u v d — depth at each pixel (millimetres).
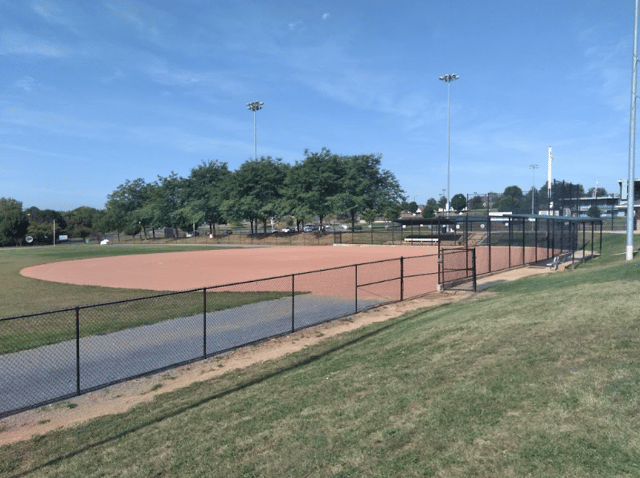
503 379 5758
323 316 15234
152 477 5270
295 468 4766
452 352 7539
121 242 88312
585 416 4426
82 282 26391
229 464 5215
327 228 91375
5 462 6367
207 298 19125
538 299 10547
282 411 6625
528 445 4156
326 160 63906
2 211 95750
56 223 121188
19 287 24578
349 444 5020
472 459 4145
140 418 7508
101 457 6121
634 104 20547
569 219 23172
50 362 10898
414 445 4648
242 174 68375
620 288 9641
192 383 9328
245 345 12094
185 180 81312
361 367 8133
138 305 17766
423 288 19984
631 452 3746
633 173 20688
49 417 7996
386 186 67688
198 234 94500
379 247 51156
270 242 66438
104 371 10266
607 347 6051
